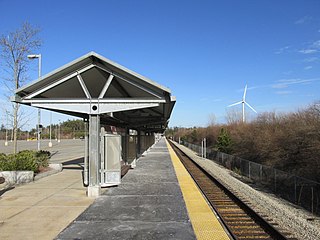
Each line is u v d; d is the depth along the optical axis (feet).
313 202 43.39
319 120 54.34
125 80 35.91
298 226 29.58
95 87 41.34
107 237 22.07
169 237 22.15
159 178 52.37
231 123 141.18
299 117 63.52
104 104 36.06
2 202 33.24
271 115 85.61
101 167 40.70
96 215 27.96
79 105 36.06
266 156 73.36
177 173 59.36
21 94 36.50
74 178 51.44
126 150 69.21
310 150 52.31
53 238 21.88
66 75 36.32
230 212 32.27
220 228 24.36
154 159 93.66
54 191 39.68
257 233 24.81
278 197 50.70
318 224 33.30
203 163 99.25
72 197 35.88
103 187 42.16
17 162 50.06
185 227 24.52
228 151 107.04
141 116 62.08
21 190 40.40
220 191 46.21
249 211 31.40
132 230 23.70
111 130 80.64
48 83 36.45
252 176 70.18
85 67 36.09
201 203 33.40
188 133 268.82
